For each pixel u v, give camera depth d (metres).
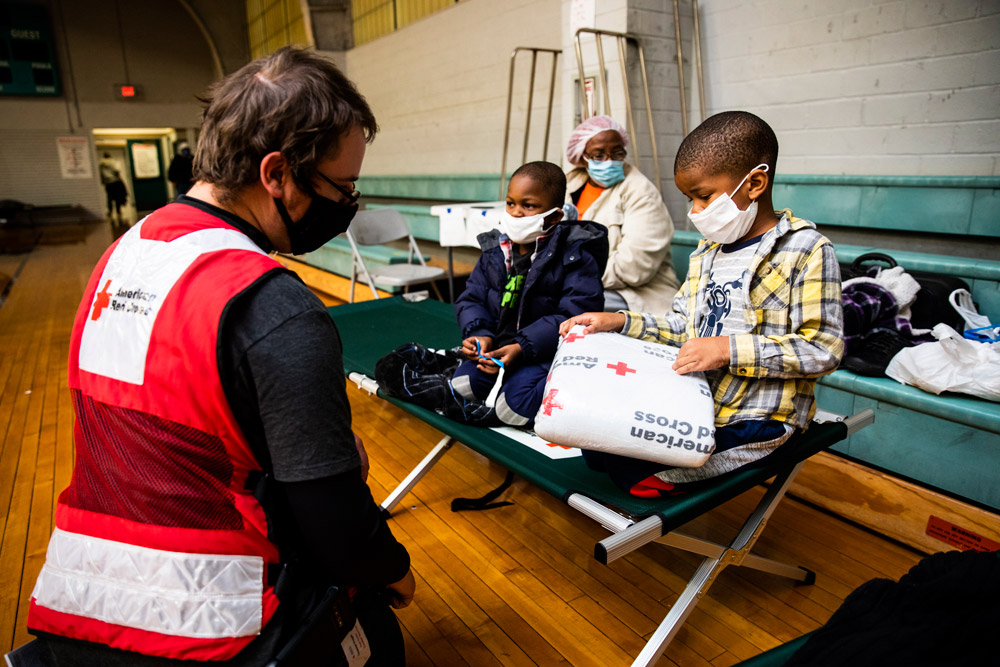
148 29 12.95
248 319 0.73
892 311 2.13
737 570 1.75
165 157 16.50
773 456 1.29
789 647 1.03
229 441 0.75
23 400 3.11
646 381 1.20
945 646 0.82
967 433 1.74
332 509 0.77
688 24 3.74
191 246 0.77
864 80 3.04
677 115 3.83
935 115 2.82
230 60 13.12
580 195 3.09
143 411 0.74
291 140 0.77
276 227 0.87
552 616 1.57
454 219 3.69
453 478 2.29
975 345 1.82
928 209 2.76
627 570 1.75
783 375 1.18
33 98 12.48
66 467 2.41
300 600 0.85
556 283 1.90
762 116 3.53
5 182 12.62
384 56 7.29
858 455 2.02
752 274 1.24
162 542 0.76
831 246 1.19
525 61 5.18
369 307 3.44
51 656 0.84
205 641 0.76
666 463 1.17
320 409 0.75
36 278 6.52
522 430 1.74
